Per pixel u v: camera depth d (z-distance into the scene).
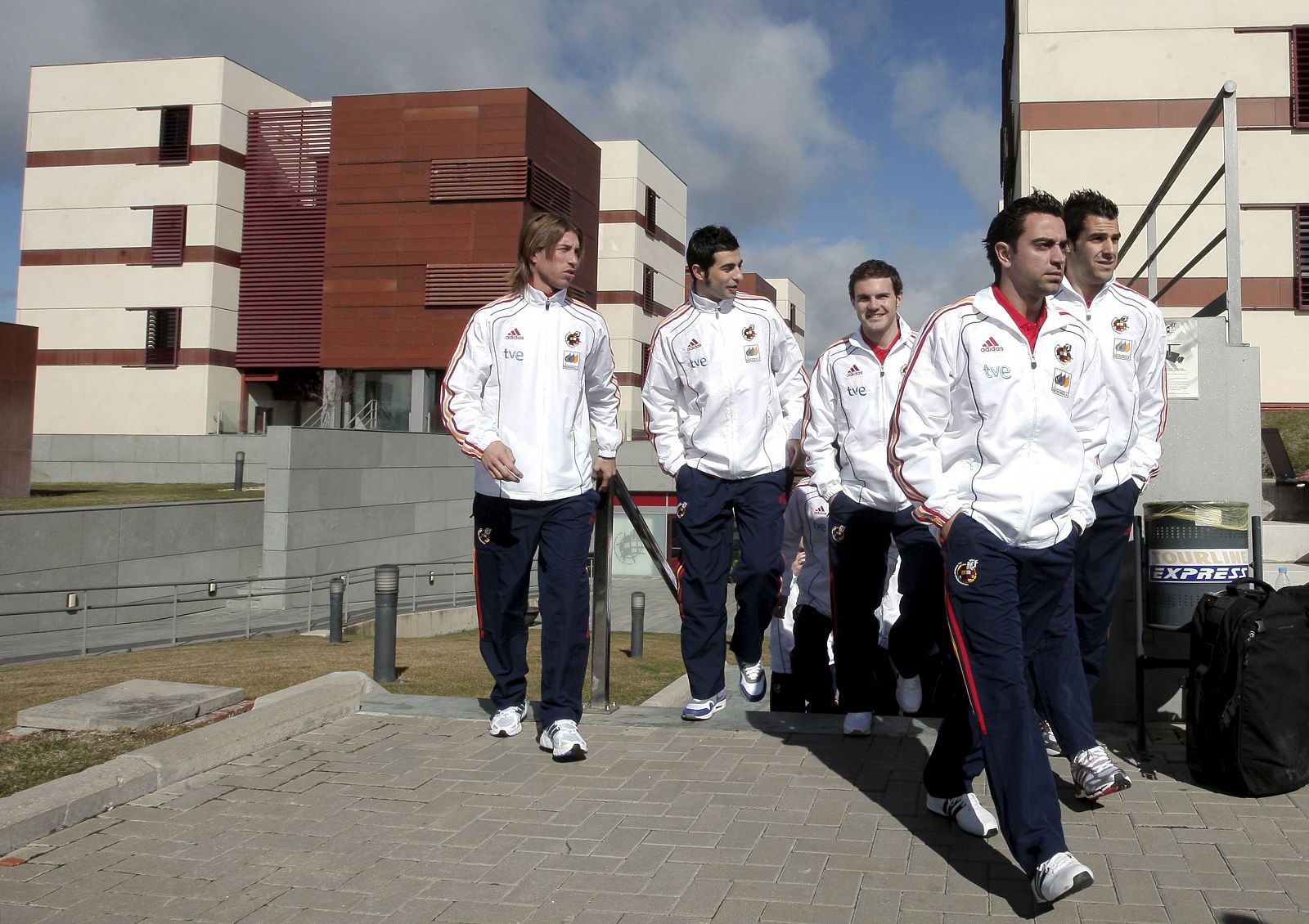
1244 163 15.76
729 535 4.54
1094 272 3.79
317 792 3.75
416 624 18.06
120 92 33.72
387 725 4.66
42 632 14.23
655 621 22.95
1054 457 2.93
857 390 4.23
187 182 33.12
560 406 4.21
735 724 4.50
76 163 33.97
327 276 29.97
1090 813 3.37
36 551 15.84
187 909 2.81
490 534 4.29
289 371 33.75
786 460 4.48
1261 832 3.16
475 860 3.11
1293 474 9.09
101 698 4.77
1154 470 3.86
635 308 42.38
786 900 2.78
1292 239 15.60
